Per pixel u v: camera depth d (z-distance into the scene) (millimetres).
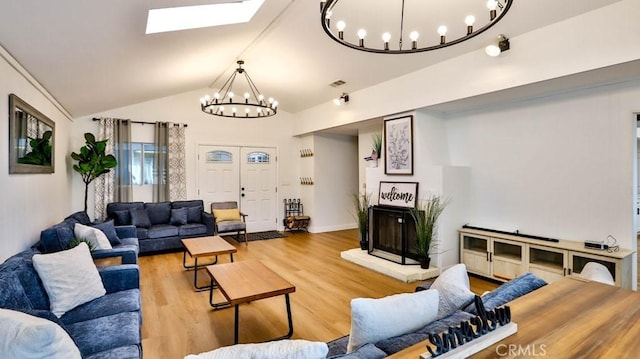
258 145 7348
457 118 4672
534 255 3641
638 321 1293
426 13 3162
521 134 3990
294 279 4094
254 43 4191
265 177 7457
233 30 3574
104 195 5758
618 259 2979
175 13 3088
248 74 5477
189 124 6609
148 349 2500
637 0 2578
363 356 1135
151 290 3736
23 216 2908
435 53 3887
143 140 6184
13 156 2623
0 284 1688
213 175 6879
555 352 1076
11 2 1866
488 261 4031
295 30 3814
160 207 5887
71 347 1176
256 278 2814
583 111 3473
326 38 3965
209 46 3945
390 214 4730
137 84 4754
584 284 1700
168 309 3225
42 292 2107
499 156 4219
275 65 4977
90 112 5594
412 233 4508
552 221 3746
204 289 3766
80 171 4996
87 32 2553
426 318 1452
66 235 3086
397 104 4699
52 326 1113
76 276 2273
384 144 4984
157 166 6188
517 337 1169
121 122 5902
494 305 1558
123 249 3320
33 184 3219
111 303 2307
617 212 3281
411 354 1065
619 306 1431
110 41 2889
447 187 4281
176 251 5594
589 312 1372
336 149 7641
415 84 4418
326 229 7516
